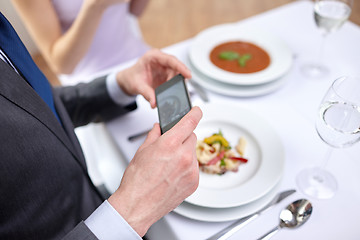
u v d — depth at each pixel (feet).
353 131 2.19
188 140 2.10
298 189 2.52
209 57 3.70
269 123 2.90
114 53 5.59
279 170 2.48
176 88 2.51
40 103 2.25
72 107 3.23
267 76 3.37
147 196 2.02
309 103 3.25
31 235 2.12
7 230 2.01
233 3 10.32
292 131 2.97
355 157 2.74
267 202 2.40
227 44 3.87
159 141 2.04
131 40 5.83
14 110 2.03
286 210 2.36
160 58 2.91
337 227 2.29
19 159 1.98
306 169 2.65
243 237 2.24
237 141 2.86
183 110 2.30
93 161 4.13
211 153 2.62
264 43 3.83
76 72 5.54
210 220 2.28
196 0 10.48
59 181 2.26
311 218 2.34
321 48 3.63
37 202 2.11
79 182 2.48
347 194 2.48
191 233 2.28
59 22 5.16
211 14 9.95
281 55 3.63
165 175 1.99
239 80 3.33
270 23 4.34
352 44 3.94
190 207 2.37
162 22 9.73
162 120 2.40
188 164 2.00
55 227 2.26
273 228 2.28
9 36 2.35
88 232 2.00
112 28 5.37
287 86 3.44
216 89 3.35
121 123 3.10
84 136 4.00
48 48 4.95
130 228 2.01
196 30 9.42
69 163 2.38
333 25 3.32
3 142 1.92
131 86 3.01
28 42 8.64
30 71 2.52
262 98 3.32
